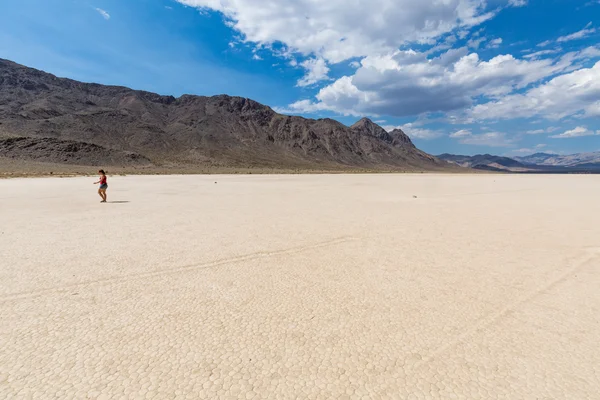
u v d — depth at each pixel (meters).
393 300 5.77
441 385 3.62
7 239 10.06
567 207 18.02
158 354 4.14
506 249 9.10
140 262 7.84
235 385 3.59
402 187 36.91
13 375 3.73
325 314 5.24
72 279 6.69
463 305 5.58
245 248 9.16
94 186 33.09
